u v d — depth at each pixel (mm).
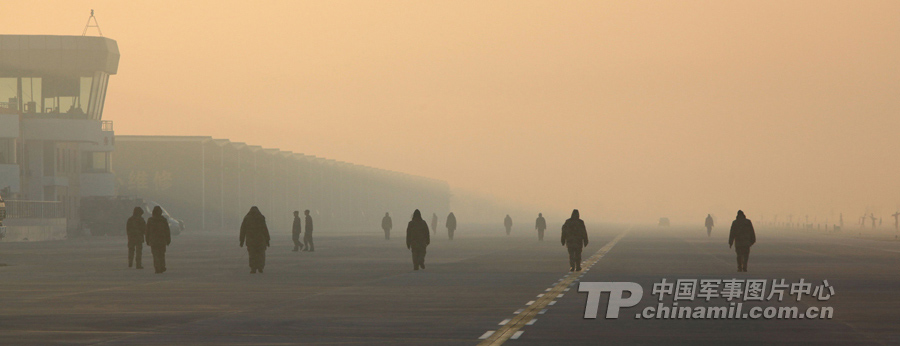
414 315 64750
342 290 86000
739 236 112125
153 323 60281
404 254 162250
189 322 60719
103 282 96250
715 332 55375
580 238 113188
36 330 56688
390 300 76062
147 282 96438
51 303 73625
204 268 121000
